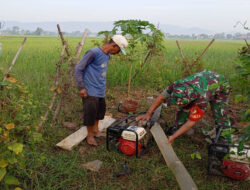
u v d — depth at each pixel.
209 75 3.53
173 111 5.68
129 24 5.87
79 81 3.76
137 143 3.71
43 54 12.83
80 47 5.09
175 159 3.50
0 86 2.71
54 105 5.63
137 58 7.45
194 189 2.94
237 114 5.74
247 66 2.05
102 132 4.70
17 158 2.71
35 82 6.99
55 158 3.67
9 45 20.14
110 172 3.51
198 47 27.42
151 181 3.33
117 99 6.64
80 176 3.37
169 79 8.09
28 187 3.09
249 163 3.19
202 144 4.30
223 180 3.36
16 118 2.72
